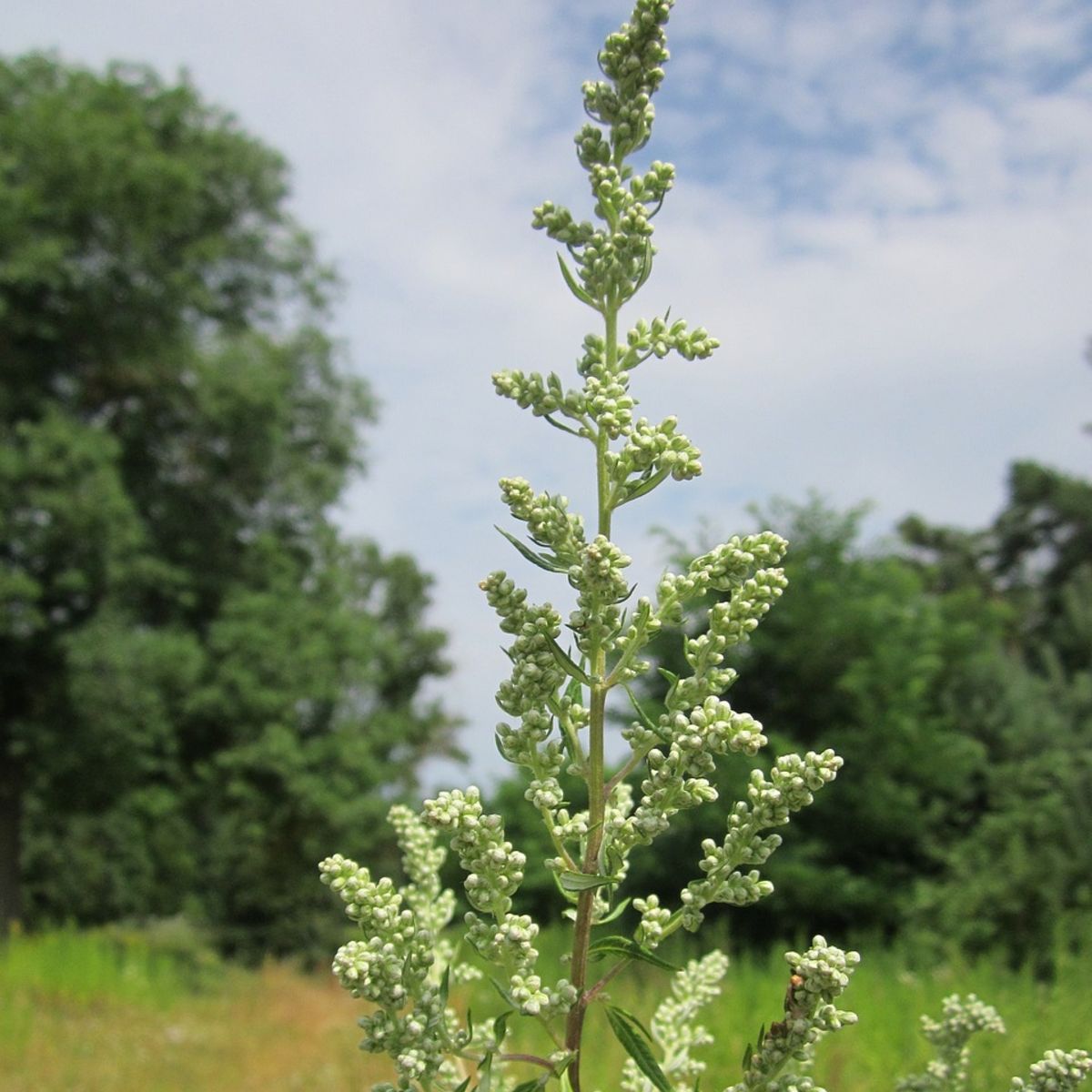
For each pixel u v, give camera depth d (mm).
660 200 2193
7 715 23594
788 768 1947
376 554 39156
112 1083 9406
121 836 27109
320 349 29312
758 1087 1909
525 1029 5906
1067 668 23766
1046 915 12367
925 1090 2920
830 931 15320
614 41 2178
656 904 2062
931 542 35344
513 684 2025
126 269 23625
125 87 26875
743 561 2031
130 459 25531
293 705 24219
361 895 1970
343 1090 7672
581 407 2096
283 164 28953
